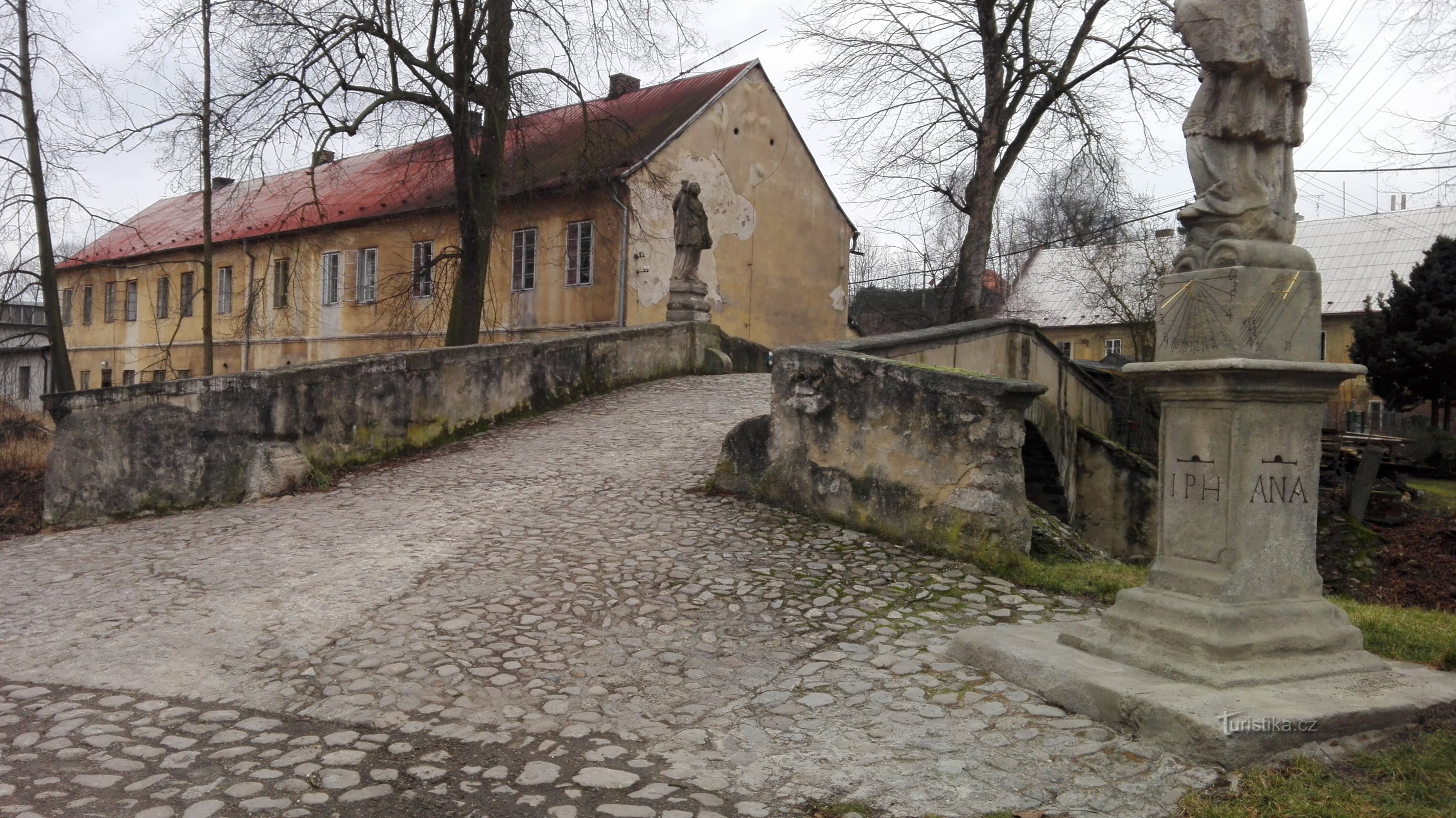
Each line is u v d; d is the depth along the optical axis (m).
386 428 12.88
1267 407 5.04
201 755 4.75
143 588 7.93
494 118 20.52
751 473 9.98
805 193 31.34
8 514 15.44
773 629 6.57
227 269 38.12
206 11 19.14
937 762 4.51
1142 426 21.25
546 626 6.61
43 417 23.44
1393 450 21.69
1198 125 5.23
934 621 6.68
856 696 5.42
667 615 6.82
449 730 5.07
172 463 11.85
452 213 29.72
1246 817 3.75
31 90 19.92
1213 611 4.89
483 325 29.61
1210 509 5.08
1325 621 5.11
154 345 37.75
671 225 26.86
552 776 4.49
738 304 29.16
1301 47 5.13
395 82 19.78
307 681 5.76
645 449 12.51
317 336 34.34
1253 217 5.09
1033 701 5.12
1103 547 17.56
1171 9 23.06
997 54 25.00
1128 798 4.03
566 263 27.31
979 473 7.94
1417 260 43.19
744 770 4.54
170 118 19.48
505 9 20.02
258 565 8.35
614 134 26.44
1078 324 47.91
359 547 8.71
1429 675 5.07
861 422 8.92
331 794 4.32
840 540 8.55
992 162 25.41
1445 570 14.84
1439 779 4.03
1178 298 5.25
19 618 7.36
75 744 4.90
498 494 10.53
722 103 28.55
